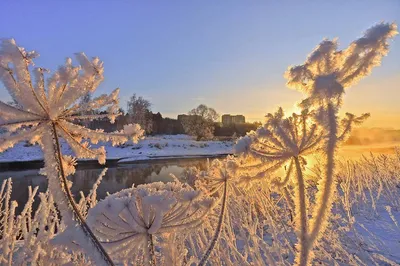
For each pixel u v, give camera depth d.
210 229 2.61
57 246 1.08
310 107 0.99
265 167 1.16
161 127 58.34
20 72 0.98
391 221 5.65
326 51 0.95
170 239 1.81
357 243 4.36
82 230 1.09
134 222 1.33
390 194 7.18
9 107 0.98
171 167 23.67
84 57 1.05
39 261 1.82
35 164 22.95
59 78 1.01
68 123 1.11
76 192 11.95
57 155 1.06
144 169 22.39
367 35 0.91
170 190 1.60
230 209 3.45
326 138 1.00
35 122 1.02
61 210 1.07
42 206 1.99
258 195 3.77
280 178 1.18
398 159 9.33
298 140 1.09
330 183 1.03
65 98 1.03
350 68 0.94
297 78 0.98
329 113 0.98
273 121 1.09
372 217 5.88
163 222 1.43
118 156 30.75
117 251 1.34
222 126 59.09
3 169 20.84
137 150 35.59
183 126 54.44
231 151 1.16
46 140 1.04
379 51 0.91
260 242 3.32
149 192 1.45
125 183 15.21
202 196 1.52
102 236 1.32
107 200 1.34
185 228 1.48
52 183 1.05
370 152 8.76
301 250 1.09
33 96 0.99
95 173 19.72
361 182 7.17
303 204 1.12
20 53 0.98
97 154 1.22
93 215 1.27
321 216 1.06
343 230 4.63
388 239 4.72
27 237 1.98
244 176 1.22
